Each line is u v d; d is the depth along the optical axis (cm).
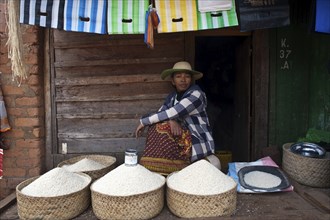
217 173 245
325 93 334
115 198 217
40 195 224
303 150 309
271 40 361
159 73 359
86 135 361
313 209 246
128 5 271
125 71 358
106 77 356
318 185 287
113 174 241
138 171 240
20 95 335
